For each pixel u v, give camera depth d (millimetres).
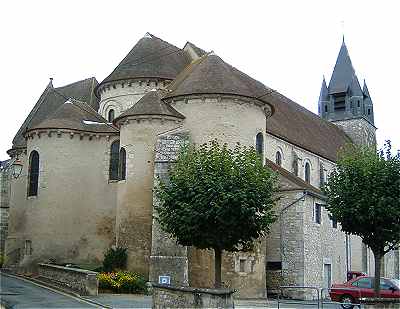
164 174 25734
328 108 59844
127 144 27531
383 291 24297
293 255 29719
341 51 60969
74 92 39531
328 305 24766
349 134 57938
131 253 26547
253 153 20078
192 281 25516
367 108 60031
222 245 18594
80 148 31469
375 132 60844
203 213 18250
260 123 28203
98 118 32969
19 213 33750
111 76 33625
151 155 26953
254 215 18422
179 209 18672
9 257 33344
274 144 35594
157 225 25312
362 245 38938
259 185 18797
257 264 27078
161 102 27781
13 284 25312
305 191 30125
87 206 31047
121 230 27141
